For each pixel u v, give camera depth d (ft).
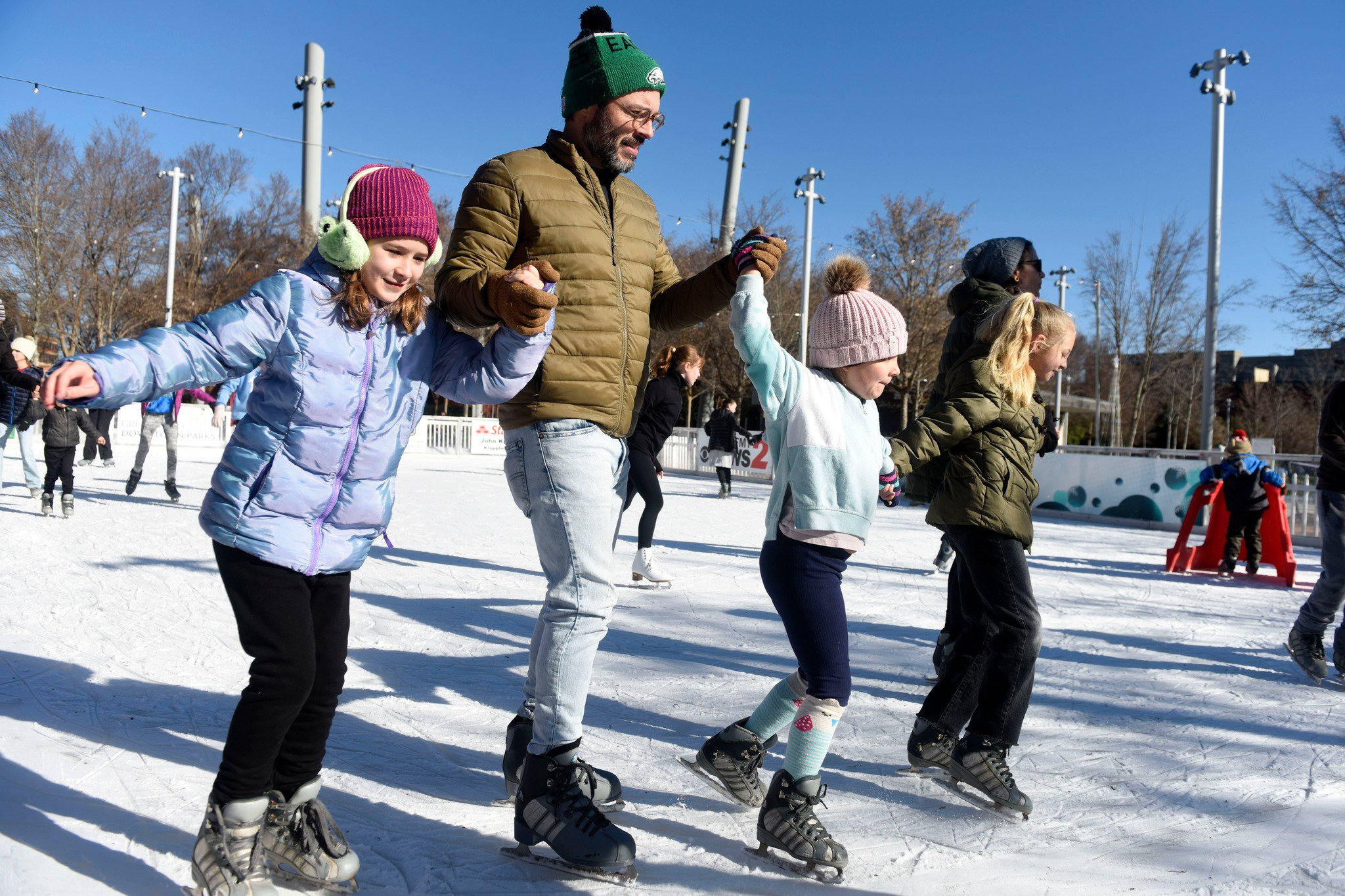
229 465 6.69
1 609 15.92
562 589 7.82
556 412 7.82
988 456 9.53
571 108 8.36
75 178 111.96
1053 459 48.67
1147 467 44.52
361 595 19.65
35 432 33.78
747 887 7.38
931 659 15.84
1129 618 20.43
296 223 150.10
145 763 9.57
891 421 98.37
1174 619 20.45
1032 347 9.93
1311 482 39.50
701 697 13.07
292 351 6.58
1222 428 138.92
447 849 7.88
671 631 17.35
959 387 9.62
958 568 12.62
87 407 5.71
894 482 8.72
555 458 7.84
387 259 6.75
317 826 7.07
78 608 16.38
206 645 14.37
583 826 7.34
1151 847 8.36
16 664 12.86
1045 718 12.59
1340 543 14.57
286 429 6.65
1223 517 28.25
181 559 21.76
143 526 27.20
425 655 14.88
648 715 12.17
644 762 10.37
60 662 13.05
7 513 28.76
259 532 6.56
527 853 7.77
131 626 15.31
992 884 7.55
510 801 9.04
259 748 6.64
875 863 7.91
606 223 8.24
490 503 42.01
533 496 7.95
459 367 7.38
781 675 14.39
